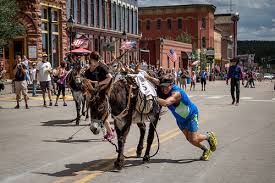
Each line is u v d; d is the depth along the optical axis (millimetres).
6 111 20859
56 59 40000
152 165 9398
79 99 15953
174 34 94562
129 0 59469
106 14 51719
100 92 8617
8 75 36969
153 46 70375
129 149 11172
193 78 44406
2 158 10391
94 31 47875
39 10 37156
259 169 9023
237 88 24109
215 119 17531
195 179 8250
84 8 46094
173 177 8391
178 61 78625
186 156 10289
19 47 37188
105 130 11234
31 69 33031
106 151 11031
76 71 15820
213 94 35188
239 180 8180
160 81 9844
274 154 10516
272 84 66312
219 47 115125
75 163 9680
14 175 8719
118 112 8781
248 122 16562
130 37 59062
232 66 24141
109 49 44531
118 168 8883
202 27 94562
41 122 16891
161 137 13039
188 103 9641
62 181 8164
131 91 8961
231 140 12484
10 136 13617
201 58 89625
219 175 8547
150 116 9547
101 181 8133
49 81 23047
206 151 9859
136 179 8250
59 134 13914
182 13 94125
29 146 11891
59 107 22609
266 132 14031
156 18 95375
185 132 9805
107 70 9727
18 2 36625
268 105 24047
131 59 58469
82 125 15992
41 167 9359
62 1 40469
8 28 29875
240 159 9969
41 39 37625
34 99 27500
